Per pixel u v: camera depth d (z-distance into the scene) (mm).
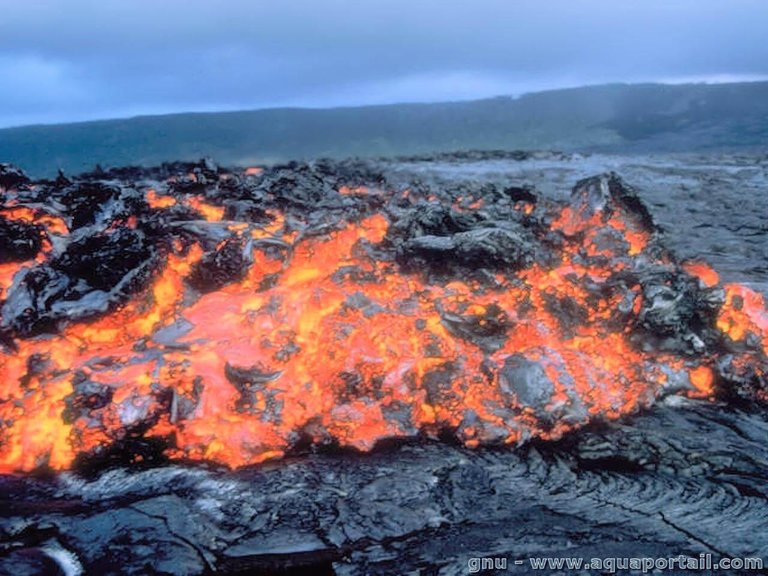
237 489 4617
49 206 9555
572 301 6957
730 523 4086
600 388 5773
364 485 4648
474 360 6012
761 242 11562
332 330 5949
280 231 8977
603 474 4828
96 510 4395
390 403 5523
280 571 3781
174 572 3756
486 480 4746
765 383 6004
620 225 9359
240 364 5629
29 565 3820
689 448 5102
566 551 3828
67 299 6676
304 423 5355
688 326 6727
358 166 22922
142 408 5215
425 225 8766
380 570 3744
